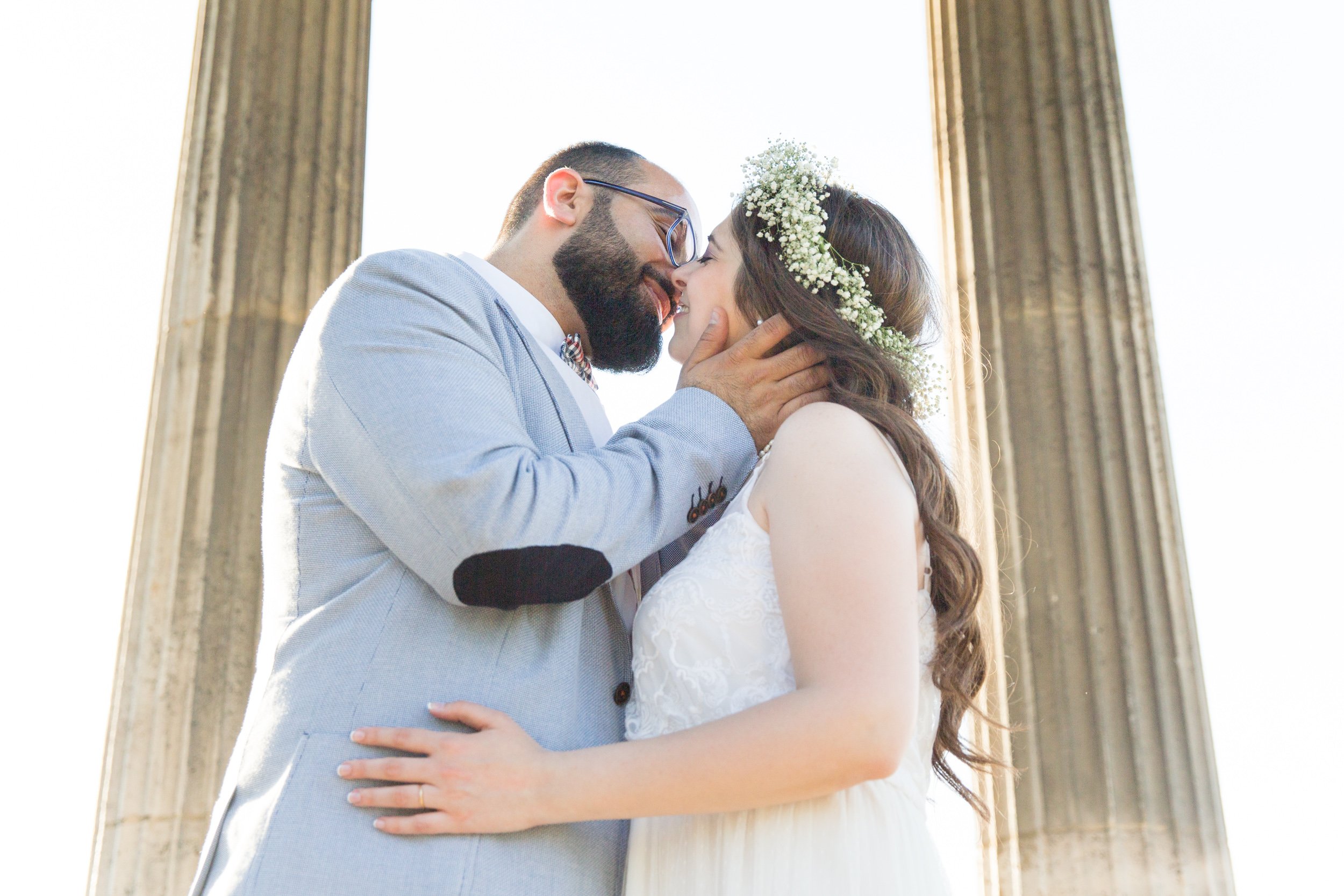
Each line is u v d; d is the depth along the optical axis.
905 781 2.00
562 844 1.85
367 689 1.84
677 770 1.71
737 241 2.38
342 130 6.92
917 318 2.45
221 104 6.66
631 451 2.02
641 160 2.80
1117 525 6.10
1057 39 7.10
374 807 1.74
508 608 1.84
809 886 1.83
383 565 1.92
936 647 2.07
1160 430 6.32
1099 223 6.70
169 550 5.84
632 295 2.71
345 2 7.18
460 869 1.72
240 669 5.71
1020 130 6.97
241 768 1.86
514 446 1.90
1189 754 5.67
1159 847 5.48
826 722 1.66
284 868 1.71
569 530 1.83
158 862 5.29
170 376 6.18
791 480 1.90
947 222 6.97
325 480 1.95
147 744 5.48
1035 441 6.27
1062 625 5.91
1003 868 5.51
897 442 2.04
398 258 2.08
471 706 1.81
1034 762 5.65
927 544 2.10
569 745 1.93
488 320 2.13
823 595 1.77
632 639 2.14
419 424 1.86
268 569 2.05
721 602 1.96
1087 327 6.48
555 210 2.68
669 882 1.92
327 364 1.97
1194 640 5.93
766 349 2.22
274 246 6.48
